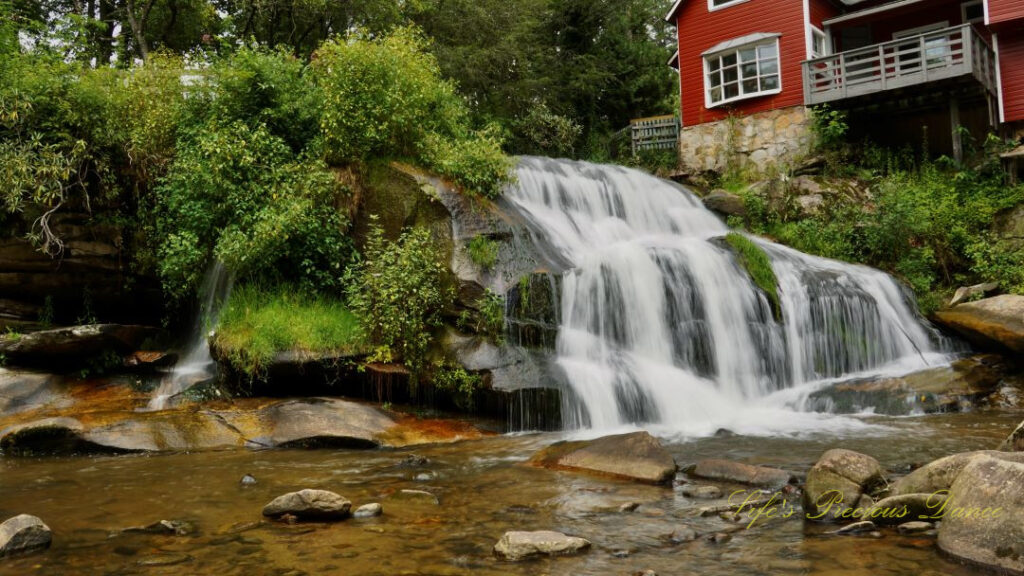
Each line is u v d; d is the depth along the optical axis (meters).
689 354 11.03
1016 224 15.02
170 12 26.41
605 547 4.33
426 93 13.24
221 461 7.38
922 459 6.59
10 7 14.00
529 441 8.31
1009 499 3.88
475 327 9.84
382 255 10.38
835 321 11.95
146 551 4.45
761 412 10.00
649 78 32.09
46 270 11.63
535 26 29.44
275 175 11.52
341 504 5.10
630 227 15.06
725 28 22.33
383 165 11.66
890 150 18.88
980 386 10.19
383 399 9.57
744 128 21.58
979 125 18.44
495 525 4.86
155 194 12.68
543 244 11.81
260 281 11.12
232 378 9.90
